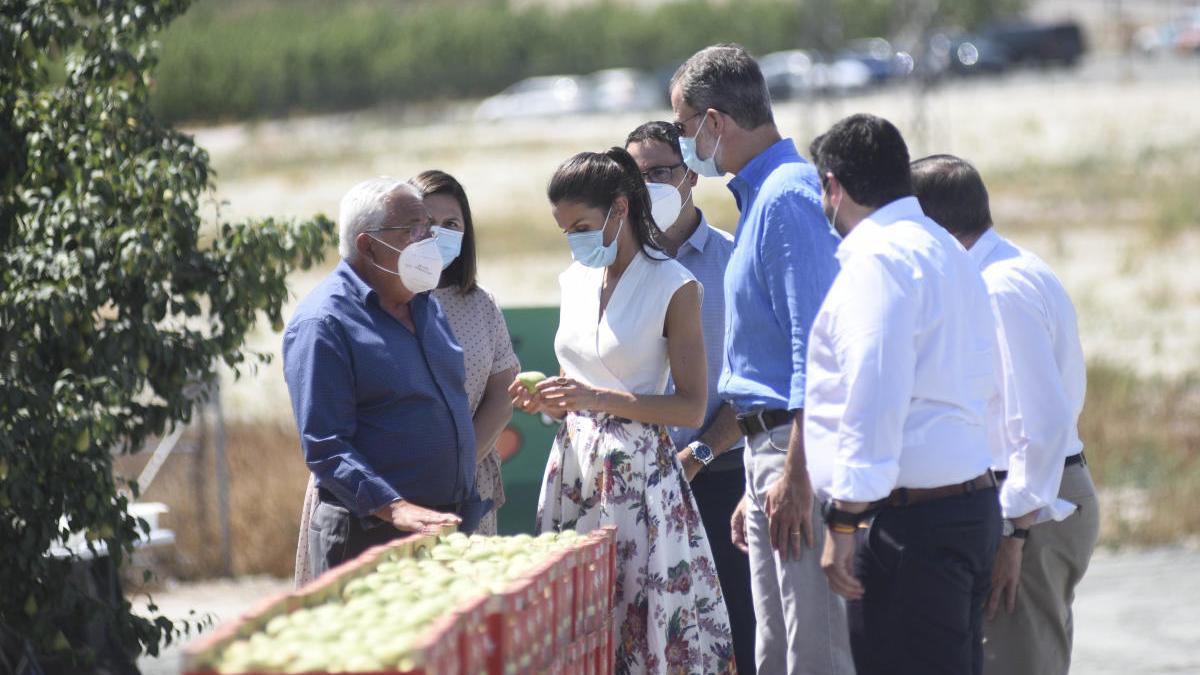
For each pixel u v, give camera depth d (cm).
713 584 1230
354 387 1202
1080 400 1256
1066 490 1262
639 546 1196
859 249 1016
